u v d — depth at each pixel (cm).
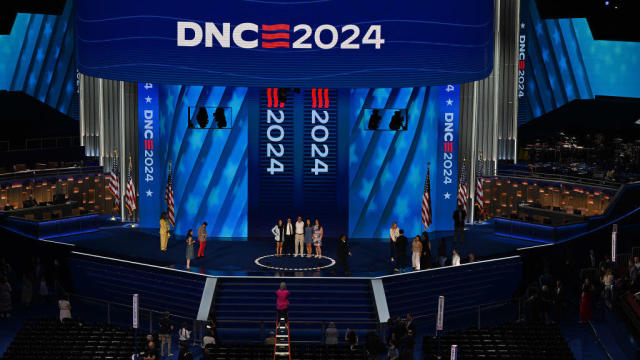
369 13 2861
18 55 4506
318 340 2325
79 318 2591
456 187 3381
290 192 3141
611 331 2467
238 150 3136
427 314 2534
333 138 3108
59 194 3481
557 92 4488
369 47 2880
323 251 2944
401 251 2639
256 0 2853
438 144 3353
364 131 3111
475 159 3550
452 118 3341
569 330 2508
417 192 3170
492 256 2883
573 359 2083
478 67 3002
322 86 2914
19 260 3083
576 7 4278
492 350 2127
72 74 4594
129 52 2925
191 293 2555
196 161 3170
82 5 3023
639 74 4416
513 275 2877
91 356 2103
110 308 2669
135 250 2947
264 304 2473
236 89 3102
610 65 4431
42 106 4588
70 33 4541
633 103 4412
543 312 2512
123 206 3616
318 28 2870
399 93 3103
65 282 2919
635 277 2606
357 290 2528
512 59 3800
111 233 3288
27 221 3075
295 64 2892
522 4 4381
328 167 3123
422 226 3198
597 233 3078
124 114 3575
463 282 2722
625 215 3141
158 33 2894
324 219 3152
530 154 4312
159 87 3303
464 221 3234
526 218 3177
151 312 2364
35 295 2841
